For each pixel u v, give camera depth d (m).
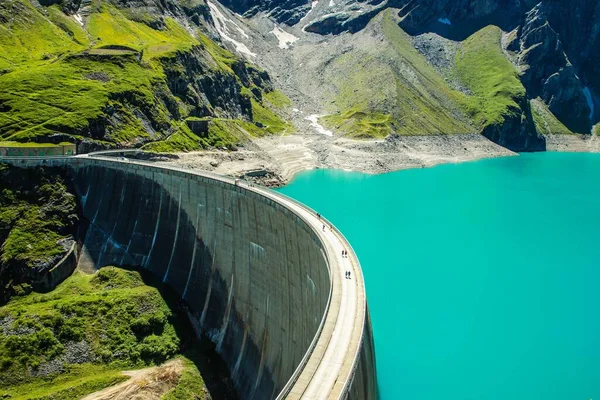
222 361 91.25
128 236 115.44
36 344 84.00
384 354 93.19
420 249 148.88
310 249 72.75
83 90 171.12
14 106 153.12
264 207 87.44
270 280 86.06
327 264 64.19
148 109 188.62
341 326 53.12
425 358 91.56
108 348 87.75
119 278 105.56
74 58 193.00
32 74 170.62
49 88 167.12
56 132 148.25
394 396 81.62
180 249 107.62
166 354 89.19
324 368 46.22
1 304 101.62
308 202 196.25
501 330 101.75
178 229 108.62
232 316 94.69
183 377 84.38
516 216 185.00
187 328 96.75
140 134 177.38
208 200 102.12
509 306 112.25
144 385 81.50
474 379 85.62
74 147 144.62
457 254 144.62
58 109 157.62
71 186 123.75
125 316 93.38
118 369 85.25
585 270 133.25
